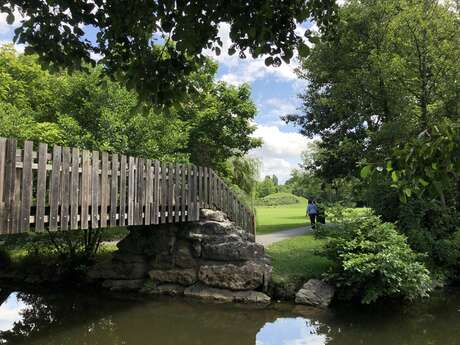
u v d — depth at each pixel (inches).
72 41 176.9
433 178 87.9
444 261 497.7
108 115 492.7
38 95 622.5
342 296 393.1
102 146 470.9
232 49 171.6
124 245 467.5
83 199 318.3
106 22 172.9
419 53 612.4
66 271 474.0
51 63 194.9
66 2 165.5
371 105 687.1
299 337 313.7
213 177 481.7
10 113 460.1
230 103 733.9
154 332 323.6
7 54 664.4
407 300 406.9
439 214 543.8
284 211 1691.7
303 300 387.2
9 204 258.7
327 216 434.0
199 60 180.5
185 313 369.4
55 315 364.5
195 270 433.7
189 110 699.4
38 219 279.6
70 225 305.9
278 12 160.7
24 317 360.8
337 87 703.7
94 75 512.7
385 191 537.0
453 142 84.5
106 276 455.8
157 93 181.5
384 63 613.6
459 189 581.0
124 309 381.4
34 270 483.2
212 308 383.9
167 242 448.8
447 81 596.1
